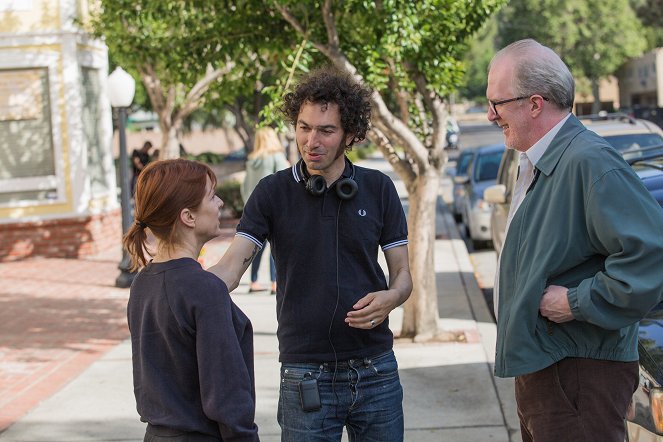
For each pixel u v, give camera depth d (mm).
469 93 97375
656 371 4082
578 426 3396
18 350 9219
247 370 3104
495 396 6973
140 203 3096
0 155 16109
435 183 8539
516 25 53531
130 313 3168
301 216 3725
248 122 35906
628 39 53531
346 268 3711
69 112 16188
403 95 8758
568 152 3385
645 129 10250
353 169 3826
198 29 9023
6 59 15945
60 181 16219
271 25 8609
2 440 6398
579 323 3373
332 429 3734
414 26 7891
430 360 8039
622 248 3188
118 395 7457
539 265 3383
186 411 3033
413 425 6426
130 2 9914
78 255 16266
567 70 3477
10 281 13797
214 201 3188
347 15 8414
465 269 13414
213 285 3043
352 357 3713
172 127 17406
